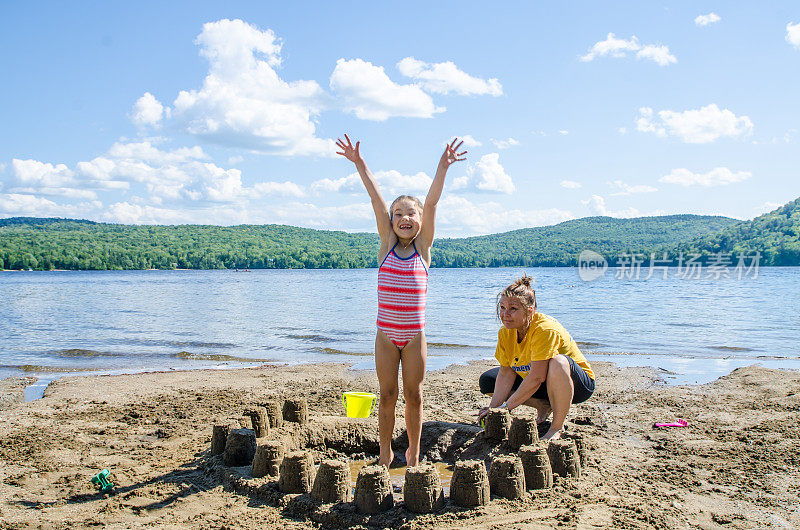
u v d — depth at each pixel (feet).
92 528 12.60
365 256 506.89
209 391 28.63
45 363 40.73
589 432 20.15
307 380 31.94
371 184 15.79
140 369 38.19
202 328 62.23
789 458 16.98
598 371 34.35
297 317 74.59
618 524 12.36
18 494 14.69
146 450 18.56
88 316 77.66
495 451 16.94
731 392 26.94
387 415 15.38
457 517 12.75
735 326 60.59
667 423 21.08
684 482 15.08
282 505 13.82
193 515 13.34
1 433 20.51
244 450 16.29
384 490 13.21
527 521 12.51
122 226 640.58
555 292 126.31
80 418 22.84
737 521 12.65
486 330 58.39
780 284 155.43
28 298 122.11
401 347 15.02
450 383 30.40
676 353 43.19
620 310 80.12
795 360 39.40
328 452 18.31
